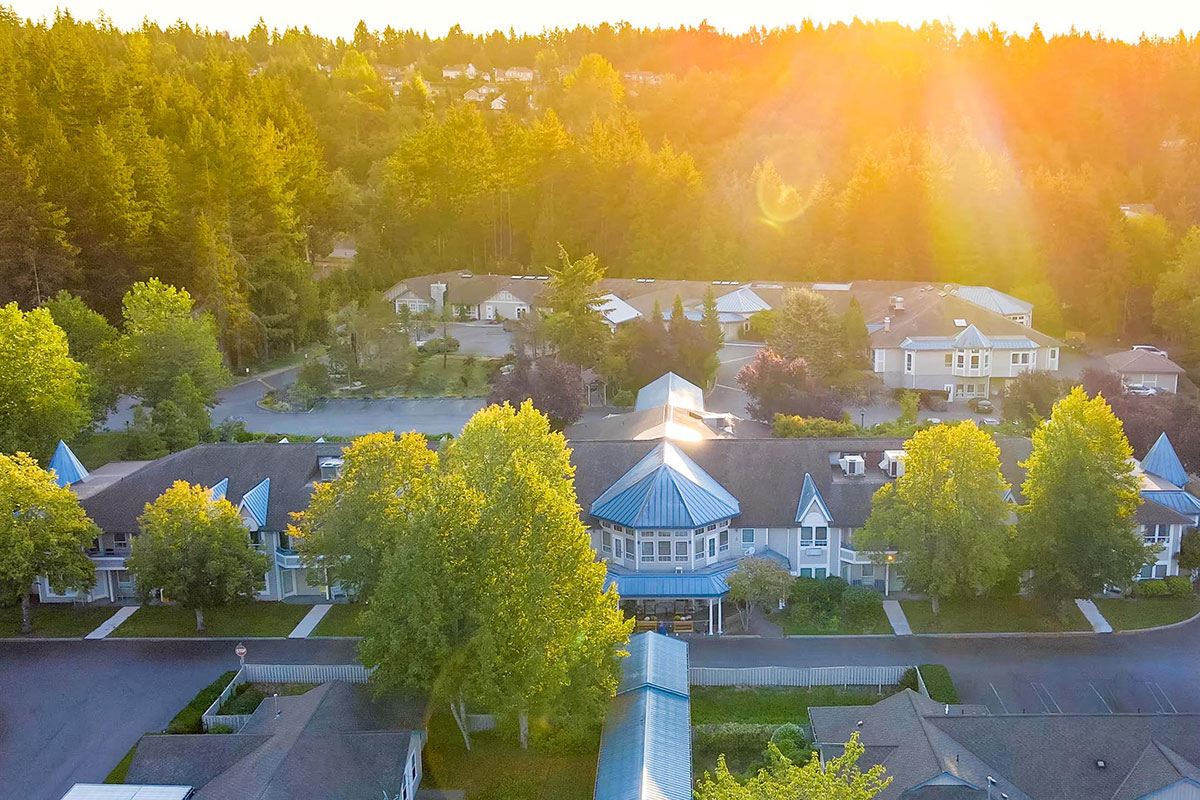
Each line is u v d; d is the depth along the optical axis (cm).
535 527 4978
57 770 5119
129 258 12850
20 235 11500
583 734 5100
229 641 6519
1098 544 6212
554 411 9844
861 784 3697
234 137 14800
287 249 15438
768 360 10119
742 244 17562
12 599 6438
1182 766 4284
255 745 4691
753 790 3681
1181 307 13650
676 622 6569
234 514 6575
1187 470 8781
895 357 12081
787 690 5803
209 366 10388
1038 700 5575
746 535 7031
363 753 4666
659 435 7725
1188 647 6184
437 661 5016
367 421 11269
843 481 7162
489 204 19412
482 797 4891
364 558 5941
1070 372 12675
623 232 18738
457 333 15938
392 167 19488
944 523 6278
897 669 5803
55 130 12875
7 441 8194
